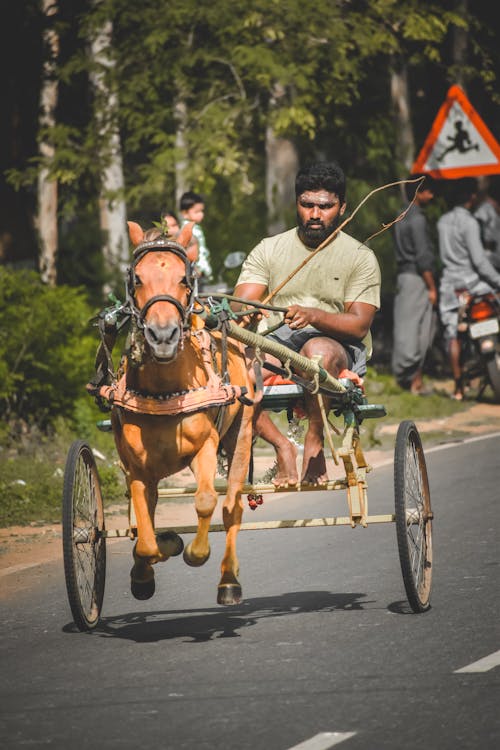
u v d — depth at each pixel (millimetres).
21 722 14977
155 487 18344
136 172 52906
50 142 48625
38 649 18375
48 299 37625
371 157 55750
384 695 15320
